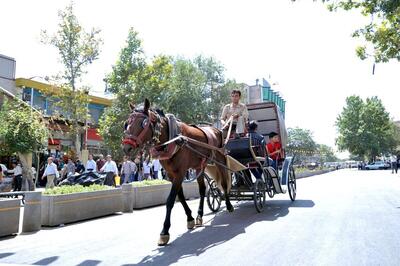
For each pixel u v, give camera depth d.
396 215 8.52
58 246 6.36
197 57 37.69
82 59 23.28
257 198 9.17
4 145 16.34
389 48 13.91
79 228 8.25
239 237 6.54
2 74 25.17
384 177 28.66
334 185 19.12
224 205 11.09
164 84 26.05
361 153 73.38
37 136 16.67
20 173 16.83
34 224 8.02
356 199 11.94
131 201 10.96
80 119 24.53
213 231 7.18
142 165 20.83
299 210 9.46
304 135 78.31
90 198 9.68
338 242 6.00
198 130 7.90
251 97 54.66
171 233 7.15
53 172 15.95
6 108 17.23
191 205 11.77
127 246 6.19
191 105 32.22
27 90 26.05
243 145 9.05
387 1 11.54
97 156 27.36
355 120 72.69
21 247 6.37
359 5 12.26
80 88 23.48
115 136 25.30
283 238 6.36
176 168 6.87
